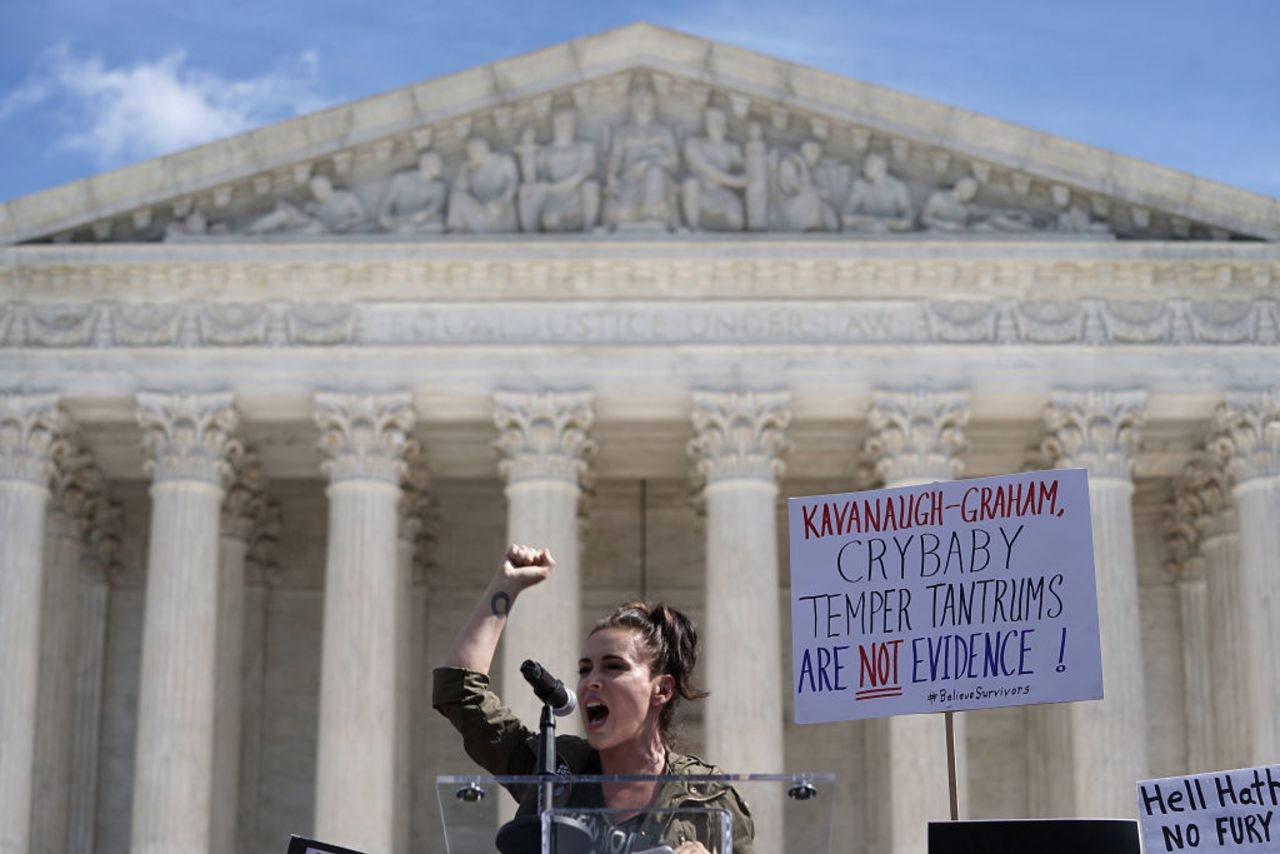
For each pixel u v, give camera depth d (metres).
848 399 67.75
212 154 67.94
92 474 73.75
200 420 67.19
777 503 80.00
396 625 69.38
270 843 78.50
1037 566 19.41
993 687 19.38
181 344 67.69
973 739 79.75
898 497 19.84
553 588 66.12
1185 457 74.25
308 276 67.94
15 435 67.06
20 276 67.50
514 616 66.06
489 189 69.12
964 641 19.50
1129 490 67.31
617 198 68.88
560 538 66.69
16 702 65.44
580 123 69.94
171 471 67.19
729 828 13.05
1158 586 80.19
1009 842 17.08
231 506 72.75
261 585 78.56
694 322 68.06
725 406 67.38
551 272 67.94
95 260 67.19
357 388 67.50
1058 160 68.12
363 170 69.25
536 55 68.44
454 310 68.12
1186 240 68.19
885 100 68.19
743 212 68.88
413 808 78.25
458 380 67.56
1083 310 68.00
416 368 67.62
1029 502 19.48
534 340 67.75
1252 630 66.62
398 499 68.00
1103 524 66.81
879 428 67.38
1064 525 19.38
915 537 19.73
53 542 72.62
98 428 70.44
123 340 67.69
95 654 77.50
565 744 14.78
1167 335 67.81
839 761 79.31
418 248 67.69
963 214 68.75
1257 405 67.38
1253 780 18.09
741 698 65.56
